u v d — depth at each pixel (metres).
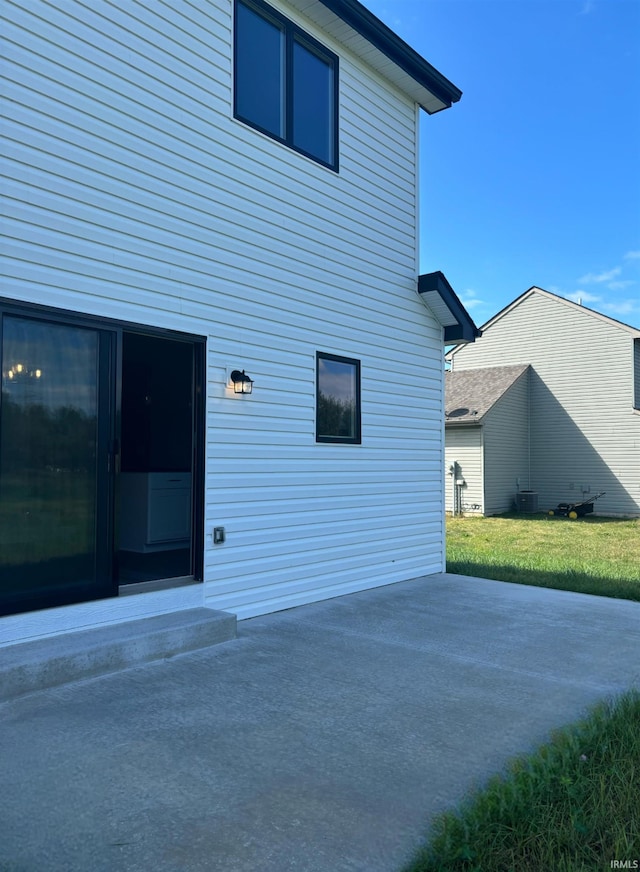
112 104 4.56
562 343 21.38
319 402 6.49
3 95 3.93
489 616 5.82
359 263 7.05
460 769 2.83
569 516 19.08
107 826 2.33
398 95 7.80
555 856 2.20
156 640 4.33
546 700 3.72
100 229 4.46
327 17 6.40
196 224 5.18
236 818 2.41
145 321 4.75
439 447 8.45
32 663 3.66
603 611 6.06
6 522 3.90
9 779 2.67
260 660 4.40
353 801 2.54
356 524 6.95
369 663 4.38
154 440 7.63
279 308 5.98
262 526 5.77
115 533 4.48
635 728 3.19
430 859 2.13
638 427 19.72
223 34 5.47
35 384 4.08
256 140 5.78
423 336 8.18
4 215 3.91
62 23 4.26
